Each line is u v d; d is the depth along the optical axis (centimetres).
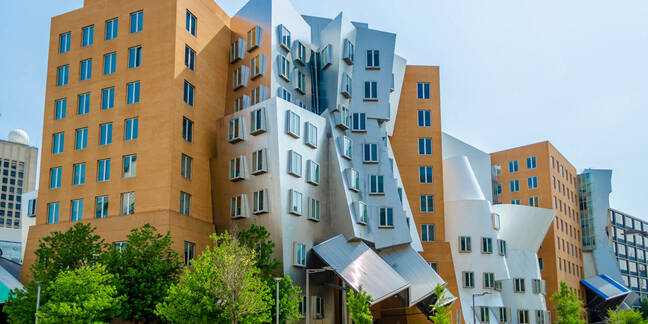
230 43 6562
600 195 11962
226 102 6375
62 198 5806
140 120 5597
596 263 11600
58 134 6038
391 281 5659
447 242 7200
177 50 5647
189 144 5675
